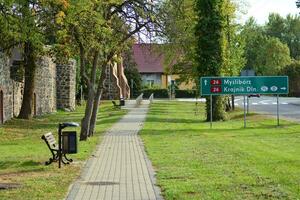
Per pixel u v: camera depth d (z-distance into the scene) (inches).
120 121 1514.5
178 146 832.3
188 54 1519.4
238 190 448.1
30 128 1357.0
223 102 1514.5
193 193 440.5
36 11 972.6
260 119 1492.4
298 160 632.4
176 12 1083.3
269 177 509.0
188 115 1831.9
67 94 2322.8
